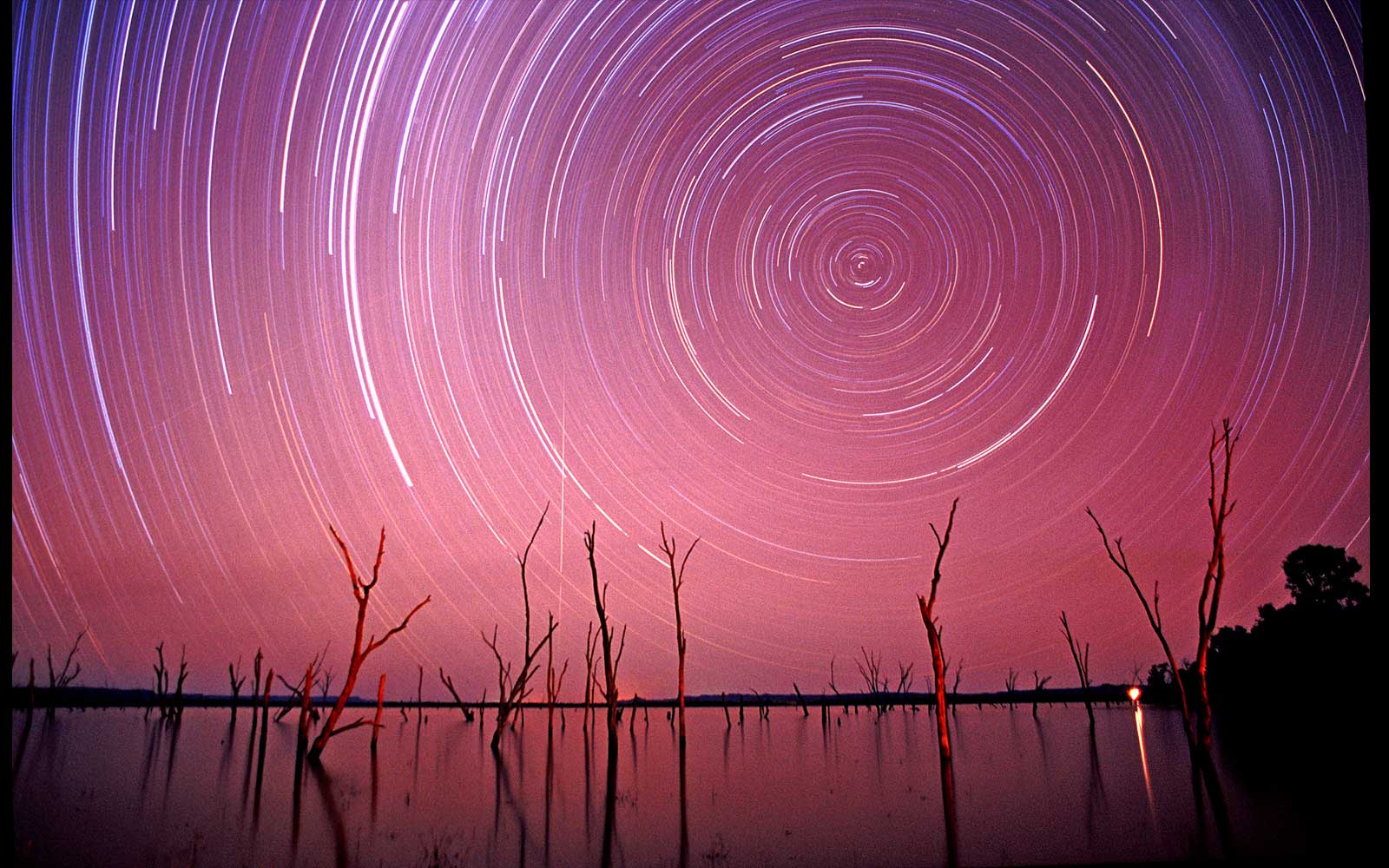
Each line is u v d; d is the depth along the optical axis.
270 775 25.12
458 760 30.44
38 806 18.67
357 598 27.95
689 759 31.17
